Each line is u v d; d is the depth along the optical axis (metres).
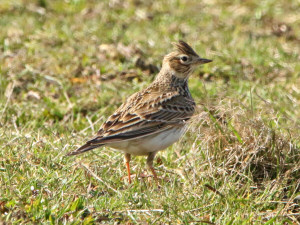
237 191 10.75
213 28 21.28
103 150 12.52
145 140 11.22
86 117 14.49
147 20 21.94
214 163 11.52
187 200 10.30
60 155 11.83
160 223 9.64
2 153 11.58
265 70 17.95
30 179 10.58
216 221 9.77
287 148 11.37
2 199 9.87
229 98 12.12
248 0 23.58
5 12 22.06
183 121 11.68
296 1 23.41
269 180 11.02
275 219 9.87
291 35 21.00
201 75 17.52
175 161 12.18
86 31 20.53
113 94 15.98
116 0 23.45
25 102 15.27
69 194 10.28
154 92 12.16
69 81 16.58
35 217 9.41
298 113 14.95
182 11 22.75
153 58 18.36
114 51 18.45
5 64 17.33
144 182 11.18
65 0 23.39
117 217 9.70
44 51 18.47
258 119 11.63
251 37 20.64
